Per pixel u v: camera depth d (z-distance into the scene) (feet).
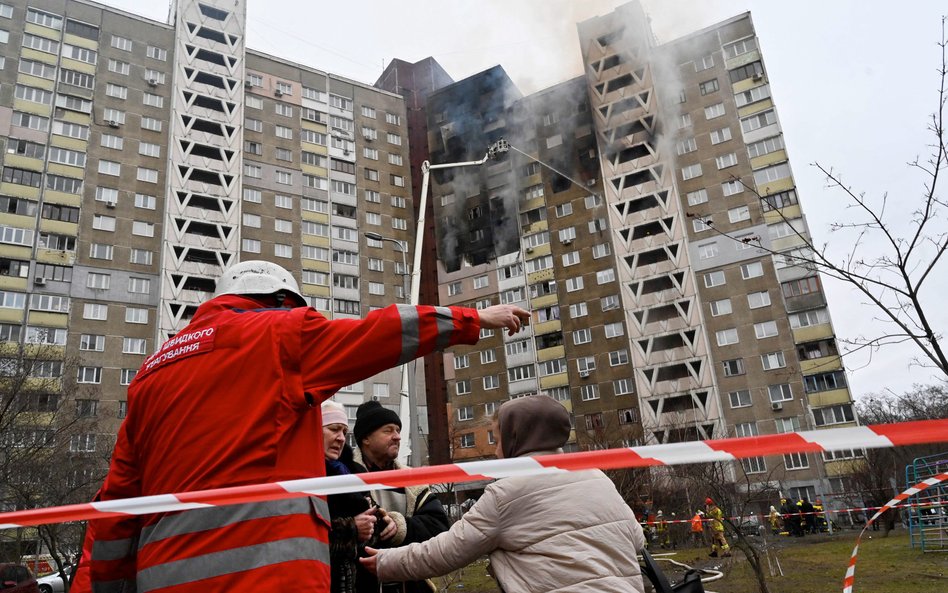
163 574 5.07
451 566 7.53
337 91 211.61
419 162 223.92
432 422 192.34
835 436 4.68
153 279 158.71
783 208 159.33
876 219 21.38
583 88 201.05
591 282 180.65
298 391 5.62
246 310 6.53
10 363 84.43
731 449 4.90
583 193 190.49
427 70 240.73
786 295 153.07
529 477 7.54
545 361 180.75
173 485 5.42
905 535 71.72
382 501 11.44
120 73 171.73
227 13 193.26
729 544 56.03
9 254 144.97
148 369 6.25
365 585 9.75
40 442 83.46
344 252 193.57
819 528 94.89
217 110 187.21
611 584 6.93
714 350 157.38
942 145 20.21
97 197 158.71
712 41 181.88
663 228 172.45
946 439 4.33
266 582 4.91
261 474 5.34
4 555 82.64
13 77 158.10
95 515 5.10
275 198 186.09
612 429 157.07
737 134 171.12
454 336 6.07
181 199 170.91
